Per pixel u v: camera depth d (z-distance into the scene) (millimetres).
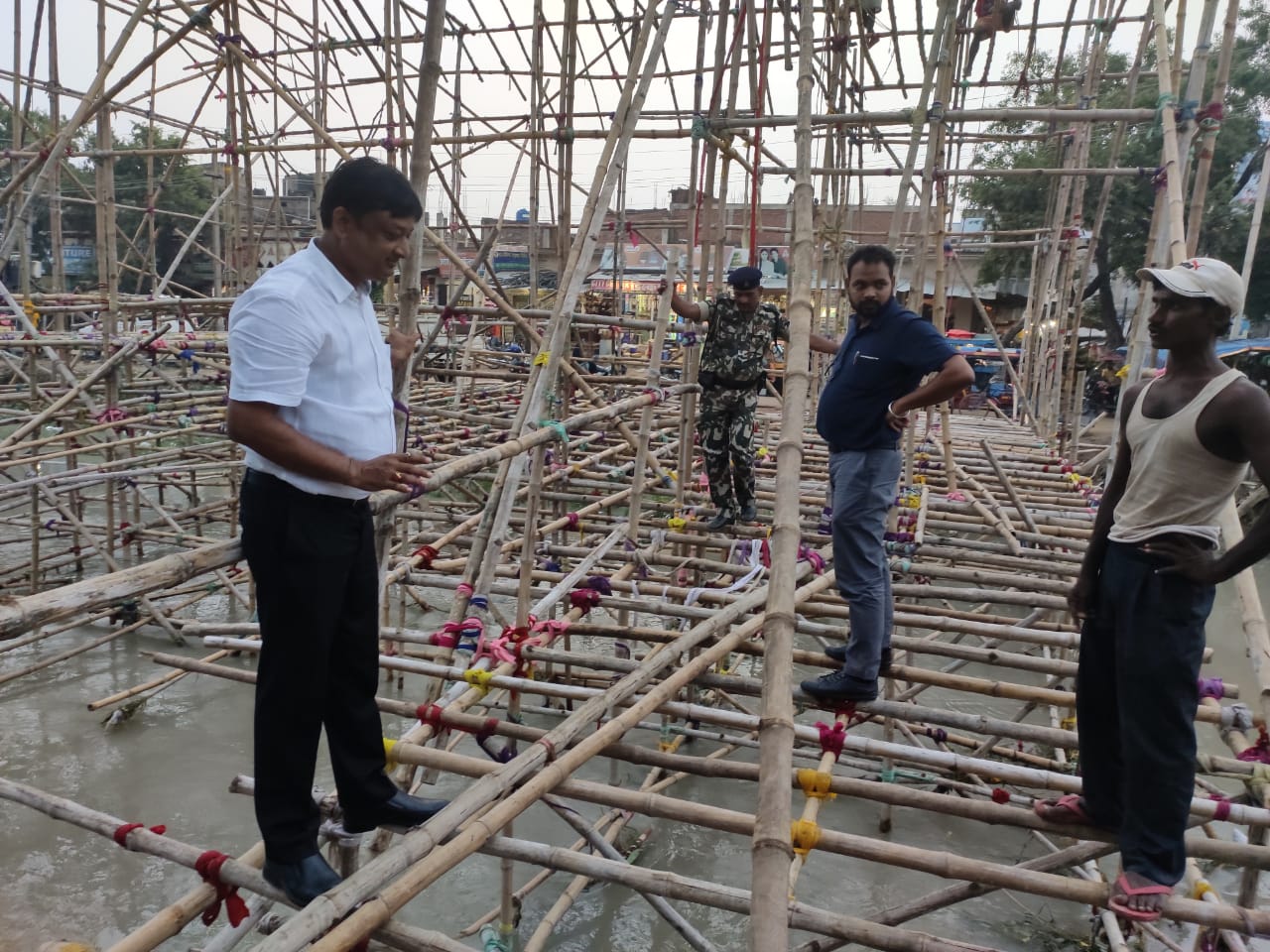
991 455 7691
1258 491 10508
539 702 7266
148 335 8891
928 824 5887
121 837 2594
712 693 6793
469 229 8656
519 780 2789
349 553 2242
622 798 2906
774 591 2568
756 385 6227
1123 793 2779
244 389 1980
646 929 4926
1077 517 7254
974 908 5109
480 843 2396
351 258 2182
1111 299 20203
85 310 9320
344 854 2939
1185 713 2506
